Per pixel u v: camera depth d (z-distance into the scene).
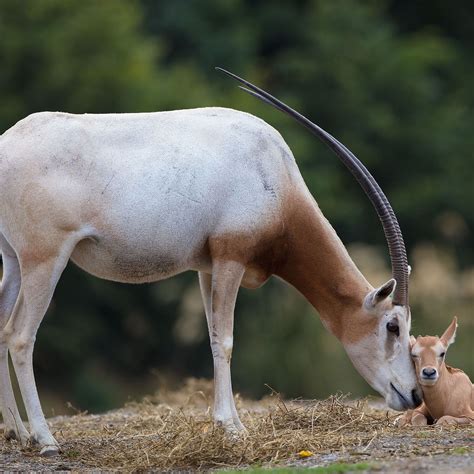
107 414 41.91
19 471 30.97
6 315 34.31
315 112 105.94
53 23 90.69
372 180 34.31
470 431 31.72
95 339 88.62
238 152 33.84
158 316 90.56
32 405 32.94
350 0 111.88
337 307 34.66
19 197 32.53
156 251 33.38
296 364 79.44
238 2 111.19
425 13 124.31
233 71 104.19
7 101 86.00
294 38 113.56
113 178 32.84
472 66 120.50
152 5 109.12
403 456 29.30
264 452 31.36
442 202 104.75
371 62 106.88
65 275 83.81
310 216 34.66
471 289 102.31
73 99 87.44
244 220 33.66
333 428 33.91
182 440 31.83
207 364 90.88
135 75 90.00
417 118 107.56
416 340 34.41
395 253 34.06
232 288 33.69
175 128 33.75
